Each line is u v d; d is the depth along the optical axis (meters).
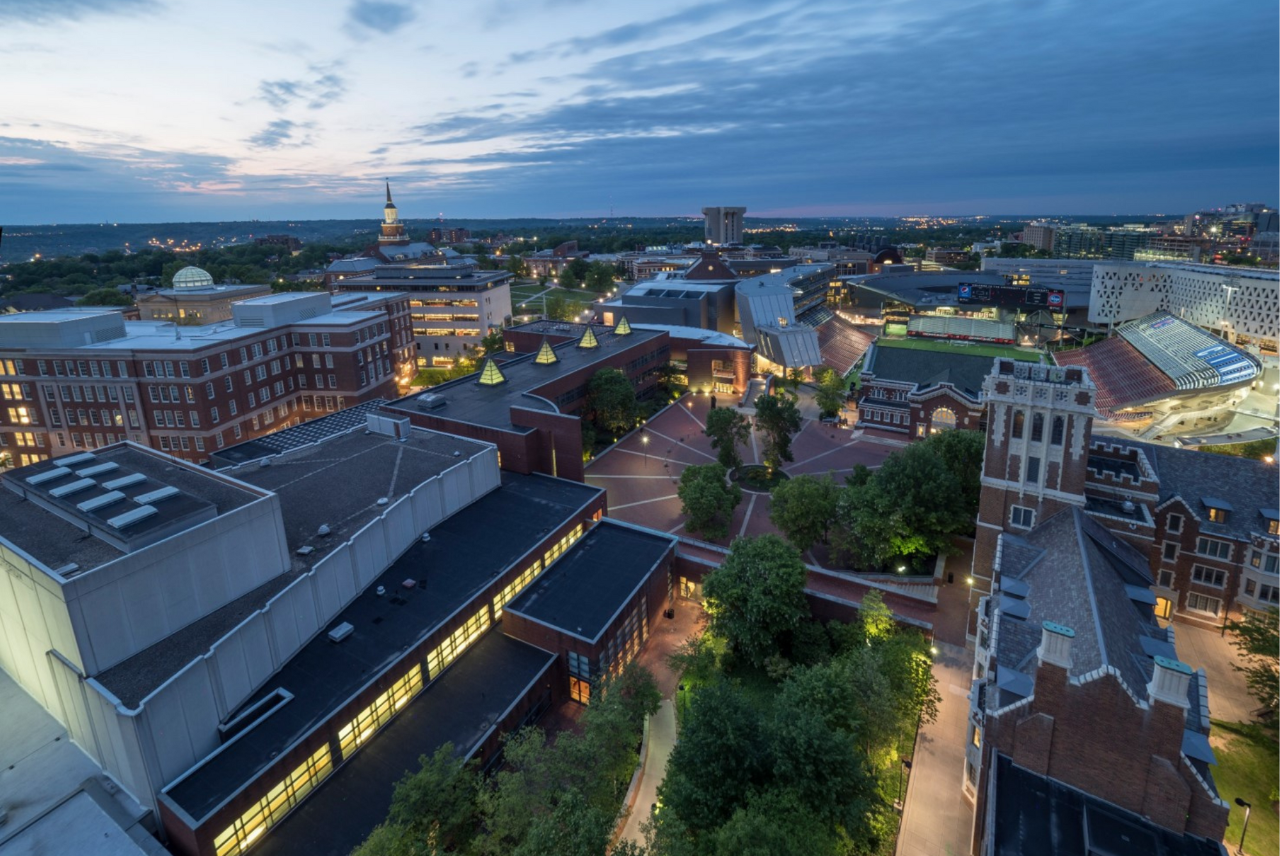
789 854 35.44
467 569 65.44
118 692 42.81
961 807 47.16
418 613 58.91
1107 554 53.62
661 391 154.12
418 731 51.84
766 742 43.12
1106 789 36.75
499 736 52.00
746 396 147.88
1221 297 198.00
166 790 42.00
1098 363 175.38
